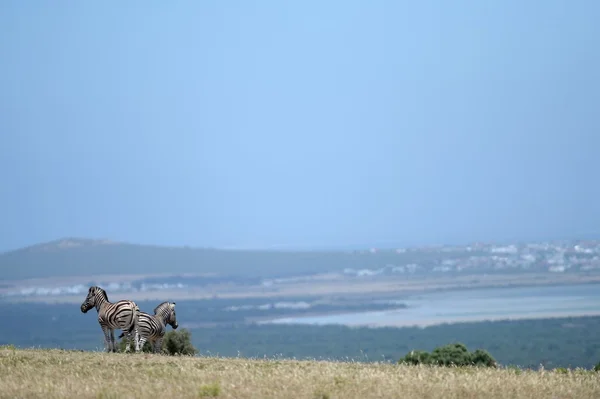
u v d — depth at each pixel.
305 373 90.69
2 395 74.44
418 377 87.69
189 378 84.88
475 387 81.25
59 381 82.19
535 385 84.50
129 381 83.19
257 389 78.38
